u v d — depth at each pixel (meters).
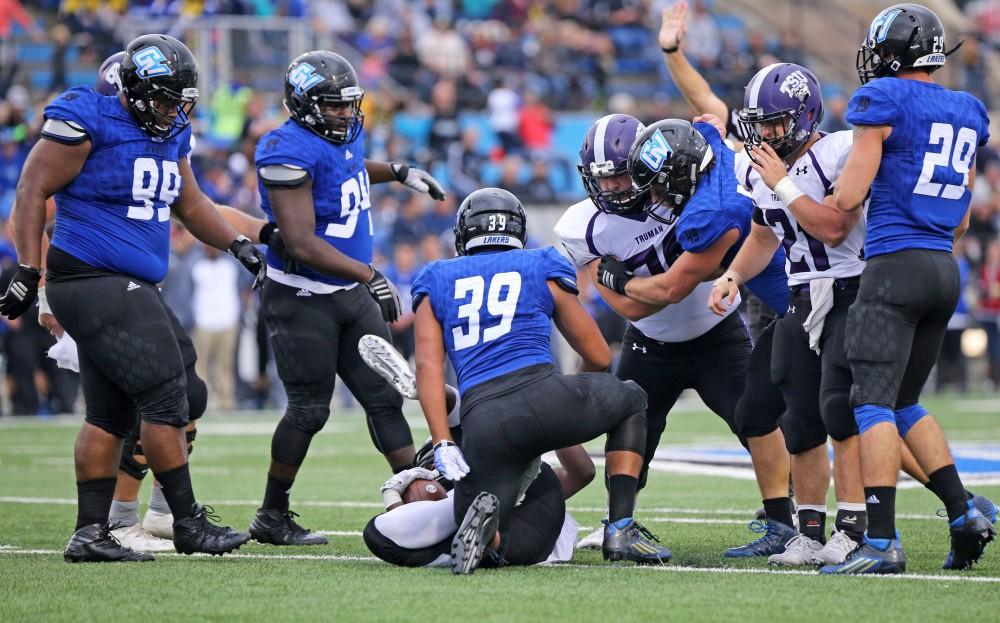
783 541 18.62
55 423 47.03
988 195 68.94
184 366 18.25
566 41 75.75
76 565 17.36
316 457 35.59
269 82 63.69
